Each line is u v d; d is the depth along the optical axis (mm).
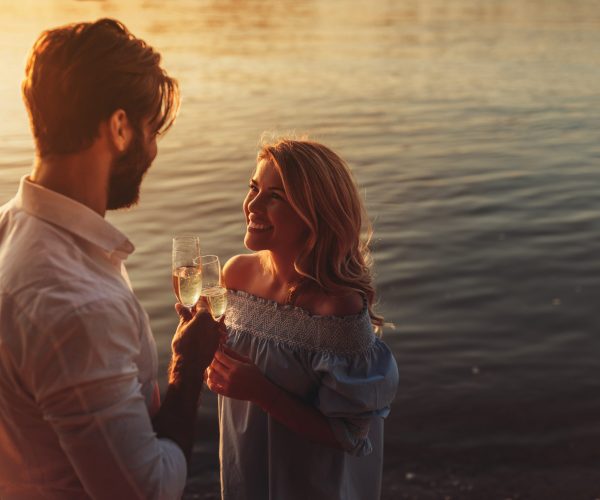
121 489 1286
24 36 30156
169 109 1449
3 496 1415
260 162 1974
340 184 1891
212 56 26109
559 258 7789
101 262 1372
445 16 43438
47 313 1226
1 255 1314
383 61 24906
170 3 51562
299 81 20812
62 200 1328
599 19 40344
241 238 8266
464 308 6555
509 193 10273
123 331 1306
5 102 16938
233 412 2123
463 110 16844
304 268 1911
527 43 30047
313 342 1907
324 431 1896
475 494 4098
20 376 1268
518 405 5027
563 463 4391
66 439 1259
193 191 10070
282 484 2021
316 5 51812
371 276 2020
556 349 5816
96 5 48062
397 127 14953
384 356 1926
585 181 10883
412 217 9164
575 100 17953
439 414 4918
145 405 1401
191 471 4254
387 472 4309
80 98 1306
